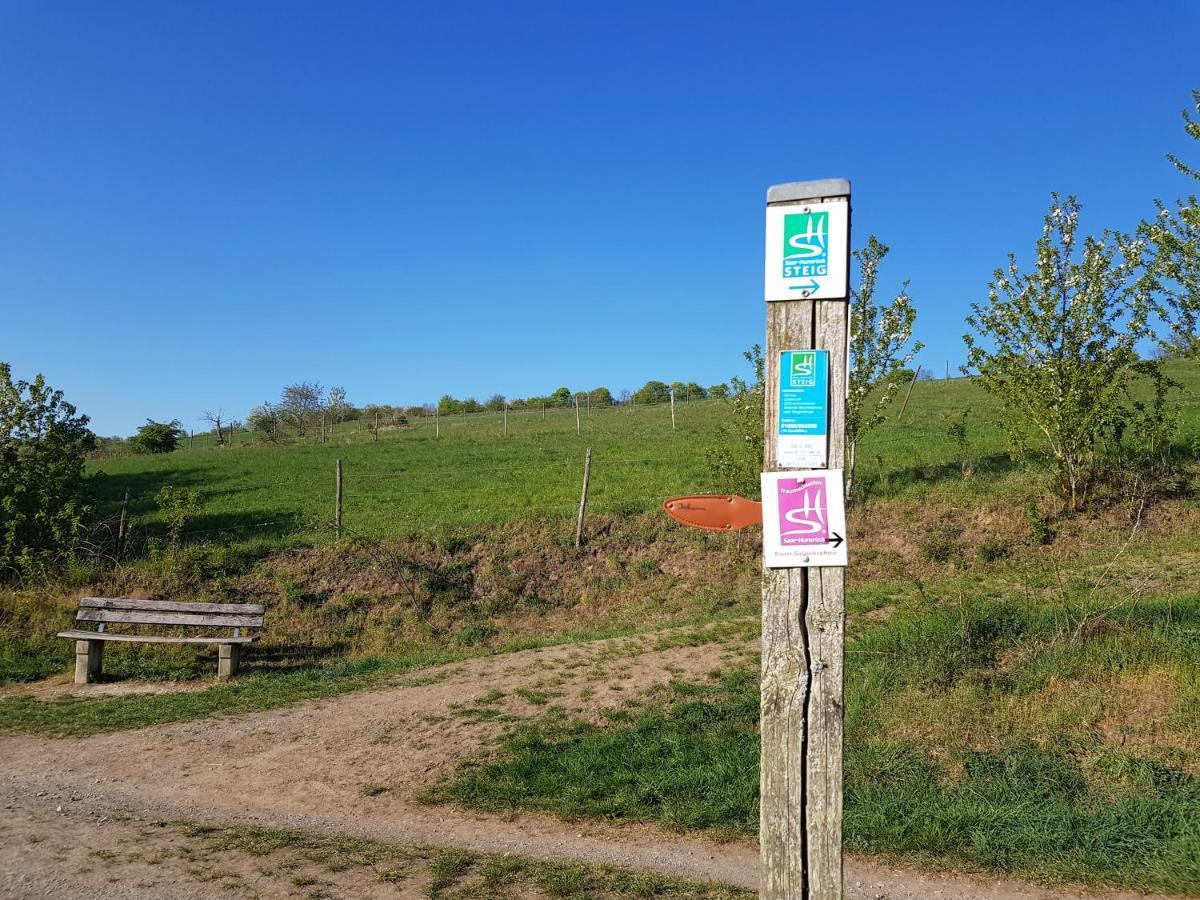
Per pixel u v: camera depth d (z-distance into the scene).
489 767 8.03
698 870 6.01
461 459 31.73
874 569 15.49
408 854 6.22
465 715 9.68
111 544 18.06
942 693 8.32
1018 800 6.59
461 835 6.73
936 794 6.80
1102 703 7.77
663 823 6.83
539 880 5.73
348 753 8.74
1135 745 7.16
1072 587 12.00
